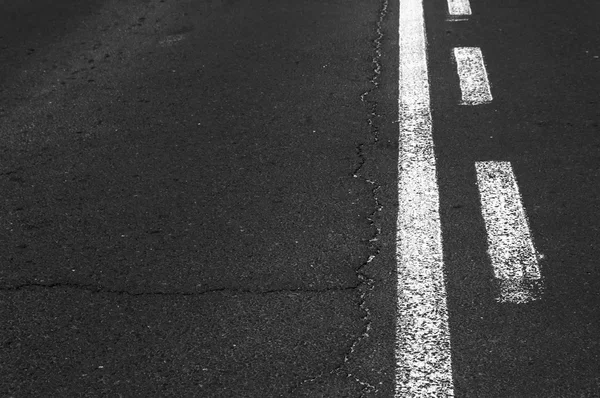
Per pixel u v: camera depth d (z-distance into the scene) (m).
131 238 4.93
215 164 5.69
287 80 6.95
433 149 5.73
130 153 5.90
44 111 6.67
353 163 5.61
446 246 4.70
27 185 5.58
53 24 8.66
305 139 5.96
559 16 8.07
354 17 8.38
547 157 5.54
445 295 4.30
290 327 4.13
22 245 4.92
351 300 4.31
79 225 5.09
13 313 4.34
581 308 4.15
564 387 3.67
